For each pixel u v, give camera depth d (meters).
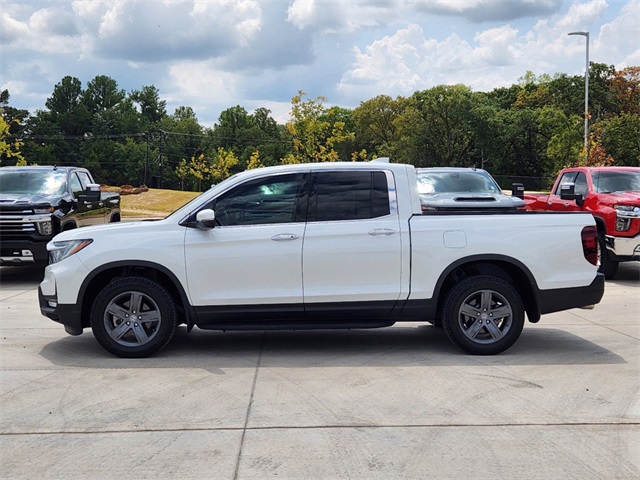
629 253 11.52
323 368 6.18
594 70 81.00
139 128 134.25
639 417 4.83
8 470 3.96
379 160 6.91
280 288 6.49
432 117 81.88
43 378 5.87
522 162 80.00
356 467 3.98
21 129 122.19
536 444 4.32
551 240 6.61
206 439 4.43
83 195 12.92
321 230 6.48
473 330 6.61
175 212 6.74
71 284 6.53
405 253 6.50
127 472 3.92
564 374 5.95
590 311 9.12
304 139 46.28
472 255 6.53
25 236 11.63
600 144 34.38
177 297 6.72
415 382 5.70
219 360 6.50
